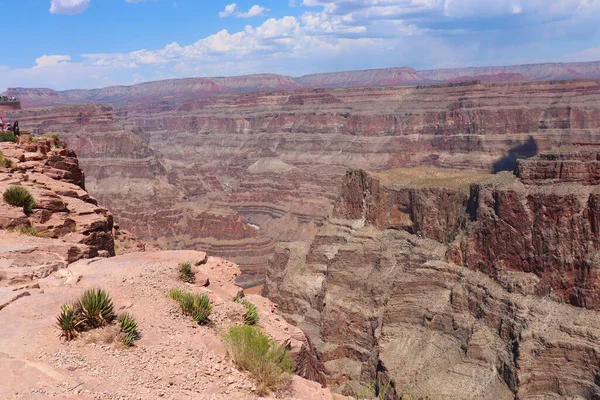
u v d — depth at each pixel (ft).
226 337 70.28
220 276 96.48
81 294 72.28
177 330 70.90
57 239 106.42
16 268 79.82
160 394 55.57
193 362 63.98
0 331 60.49
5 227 104.83
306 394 65.87
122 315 66.54
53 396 48.42
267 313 90.27
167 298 79.05
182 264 89.97
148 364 61.05
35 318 64.34
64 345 59.98
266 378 64.75
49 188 133.59
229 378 62.90
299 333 86.89
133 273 85.10
